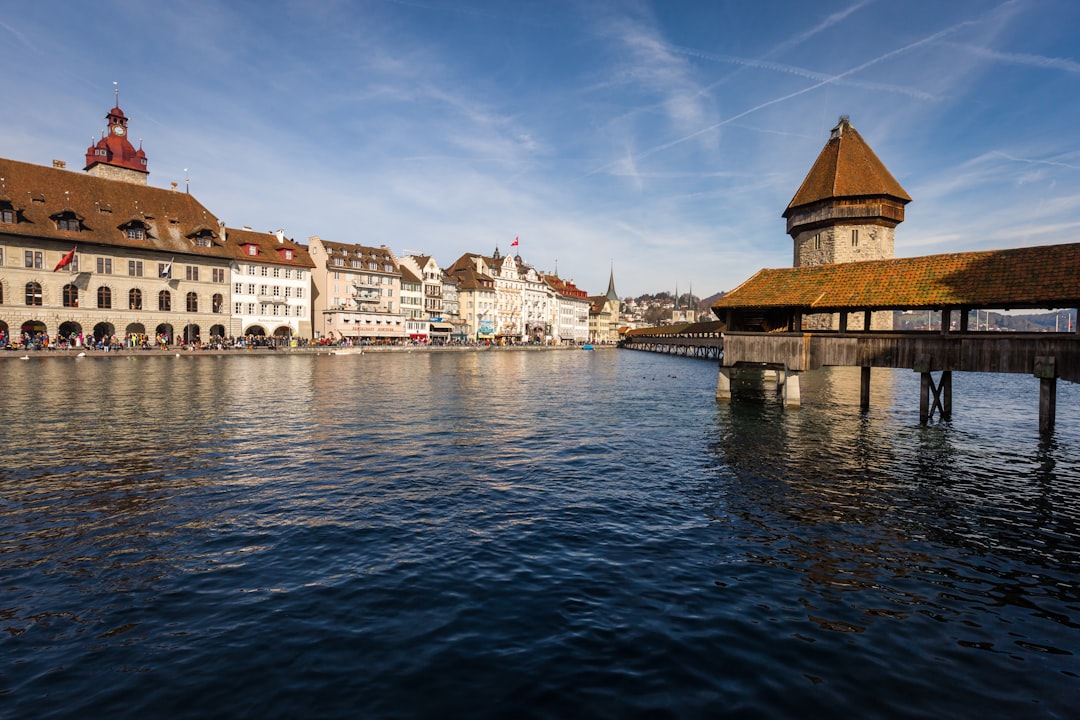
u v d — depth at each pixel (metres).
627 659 6.21
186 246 70.94
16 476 13.24
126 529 9.92
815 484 14.05
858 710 5.44
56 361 48.94
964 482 14.41
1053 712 5.49
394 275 103.06
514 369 58.66
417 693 5.52
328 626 6.77
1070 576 8.79
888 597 7.95
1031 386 45.56
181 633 6.56
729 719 5.24
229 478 13.39
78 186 65.44
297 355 69.94
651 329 141.38
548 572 8.51
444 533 10.05
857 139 57.28
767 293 27.25
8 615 6.89
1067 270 19.55
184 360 54.78
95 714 5.15
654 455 17.22
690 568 8.79
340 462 15.25
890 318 53.09
